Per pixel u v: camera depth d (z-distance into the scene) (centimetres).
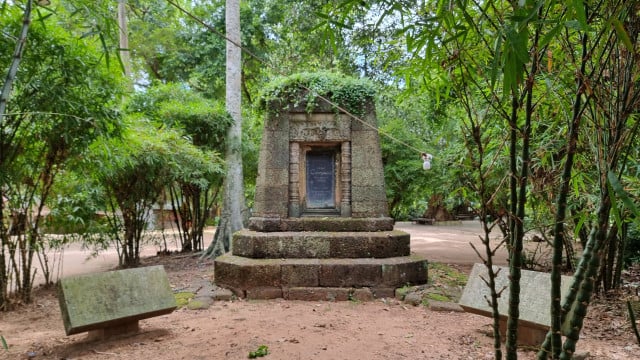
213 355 304
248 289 490
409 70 193
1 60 368
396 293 485
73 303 319
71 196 596
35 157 462
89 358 301
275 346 320
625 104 123
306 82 577
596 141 139
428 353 308
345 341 333
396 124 991
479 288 347
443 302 446
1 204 440
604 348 323
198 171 716
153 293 359
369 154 569
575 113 126
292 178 571
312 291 483
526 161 132
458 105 291
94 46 439
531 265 634
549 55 146
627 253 589
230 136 814
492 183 406
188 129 785
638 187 269
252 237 523
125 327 351
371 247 520
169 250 945
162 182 720
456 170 444
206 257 796
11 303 450
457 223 1812
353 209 561
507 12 155
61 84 394
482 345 325
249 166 1013
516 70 112
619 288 511
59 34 399
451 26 140
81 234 616
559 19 114
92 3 271
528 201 354
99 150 471
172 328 370
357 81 584
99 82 427
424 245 1020
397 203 1157
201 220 928
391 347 320
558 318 134
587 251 137
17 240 475
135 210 716
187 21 1258
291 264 494
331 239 520
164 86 854
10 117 402
